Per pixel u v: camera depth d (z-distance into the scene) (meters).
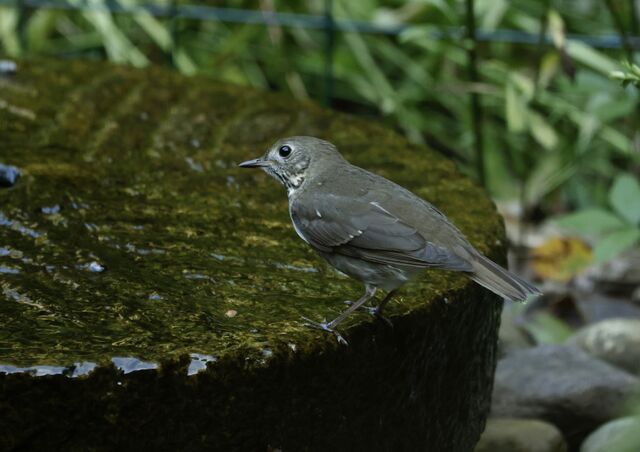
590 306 14.04
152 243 8.45
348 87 18.20
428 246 7.38
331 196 7.94
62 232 8.52
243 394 6.42
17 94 11.48
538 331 13.16
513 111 15.88
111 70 12.45
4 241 8.27
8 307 7.10
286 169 8.38
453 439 8.34
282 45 17.58
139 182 9.67
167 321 6.95
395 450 7.55
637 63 13.35
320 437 6.90
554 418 10.80
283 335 6.72
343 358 6.86
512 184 17.23
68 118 10.98
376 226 7.59
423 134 18.12
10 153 9.93
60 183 9.38
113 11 16.59
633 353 12.00
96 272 7.84
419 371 7.60
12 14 17.36
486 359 8.77
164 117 11.30
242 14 15.78
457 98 17.80
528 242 15.63
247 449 6.54
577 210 16.83
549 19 12.31
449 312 7.77
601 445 10.01
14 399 5.99
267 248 8.52
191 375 6.25
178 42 17.25
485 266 7.32
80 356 6.19
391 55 17.94
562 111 16.70
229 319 7.05
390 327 7.25
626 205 11.08
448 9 13.39
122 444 6.21
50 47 17.70
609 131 16.56
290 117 11.61
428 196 9.74
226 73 17.45
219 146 10.72
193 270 7.97
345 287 7.84
